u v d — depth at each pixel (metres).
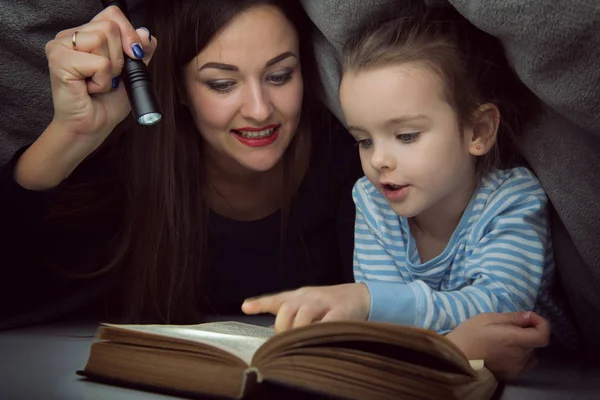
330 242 1.76
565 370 1.29
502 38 1.17
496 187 1.36
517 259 1.29
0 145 1.55
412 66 1.26
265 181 1.68
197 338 0.97
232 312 1.81
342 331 0.85
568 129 1.25
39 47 1.46
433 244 1.41
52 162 1.44
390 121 1.26
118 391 0.98
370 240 1.45
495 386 1.04
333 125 1.69
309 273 1.77
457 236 1.36
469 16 1.17
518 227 1.31
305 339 0.86
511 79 1.32
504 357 1.11
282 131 1.54
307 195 1.70
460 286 1.39
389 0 1.33
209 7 1.45
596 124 1.14
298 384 0.86
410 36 1.29
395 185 1.29
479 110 1.31
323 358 0.86
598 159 1.22
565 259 1.36
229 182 1.68
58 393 0.98
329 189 1.71
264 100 1.48
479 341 1.11
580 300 1.39
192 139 1.63
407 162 1.27
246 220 1.71
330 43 1.47
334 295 1.09
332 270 1.80
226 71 1.47
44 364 1.19
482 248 1.33
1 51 1.47
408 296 1.17
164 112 1.56
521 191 1.34
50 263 1.64
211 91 1.50
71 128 1.39
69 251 1.67
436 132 1.27
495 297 1.24
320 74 1.54
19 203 1.49
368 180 1.48
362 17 1.35
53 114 1.54
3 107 1.52
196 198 1.65
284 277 1.76
